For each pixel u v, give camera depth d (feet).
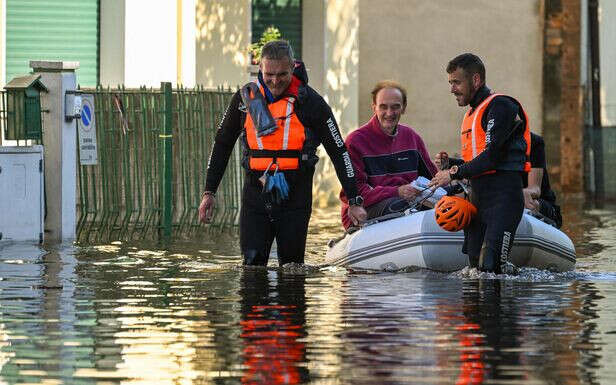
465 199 82.69
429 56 193.98
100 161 122.52
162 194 124.06
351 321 62.59
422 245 85.30
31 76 108.68
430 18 193.77
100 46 156.35
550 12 201.26
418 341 57.26
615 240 116.37
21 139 107.04
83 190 122.01
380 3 191.62
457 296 71.87
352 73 177.68
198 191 127.03
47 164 111.75
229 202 128.16
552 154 204.33
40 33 155.12
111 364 52.29
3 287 75.46
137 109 124.26
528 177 91.76
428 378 49.78
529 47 200.54
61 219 111.96
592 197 201.57
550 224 91.76
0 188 106.32
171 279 79.77
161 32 157.79
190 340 57.36
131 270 85.20
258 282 78.23
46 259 92.63
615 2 215.72
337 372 50.70
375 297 71.36
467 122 80.12
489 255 80.12
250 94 82.89
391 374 50.39
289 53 82.07
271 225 85.46
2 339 57.62
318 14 175.94
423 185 89.30
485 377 49.96
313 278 80.59
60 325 61.36
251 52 166.91
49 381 49.24
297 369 51.29
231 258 94.63
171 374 50.39
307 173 84.02
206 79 165.78
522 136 80.12
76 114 111.75
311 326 61.11
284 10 175.52
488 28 197.47
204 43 165.58
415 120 193.67
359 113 191.62
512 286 76.59
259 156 83.51
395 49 192.44
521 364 52.34
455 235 85.61
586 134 209.05
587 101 210.18
